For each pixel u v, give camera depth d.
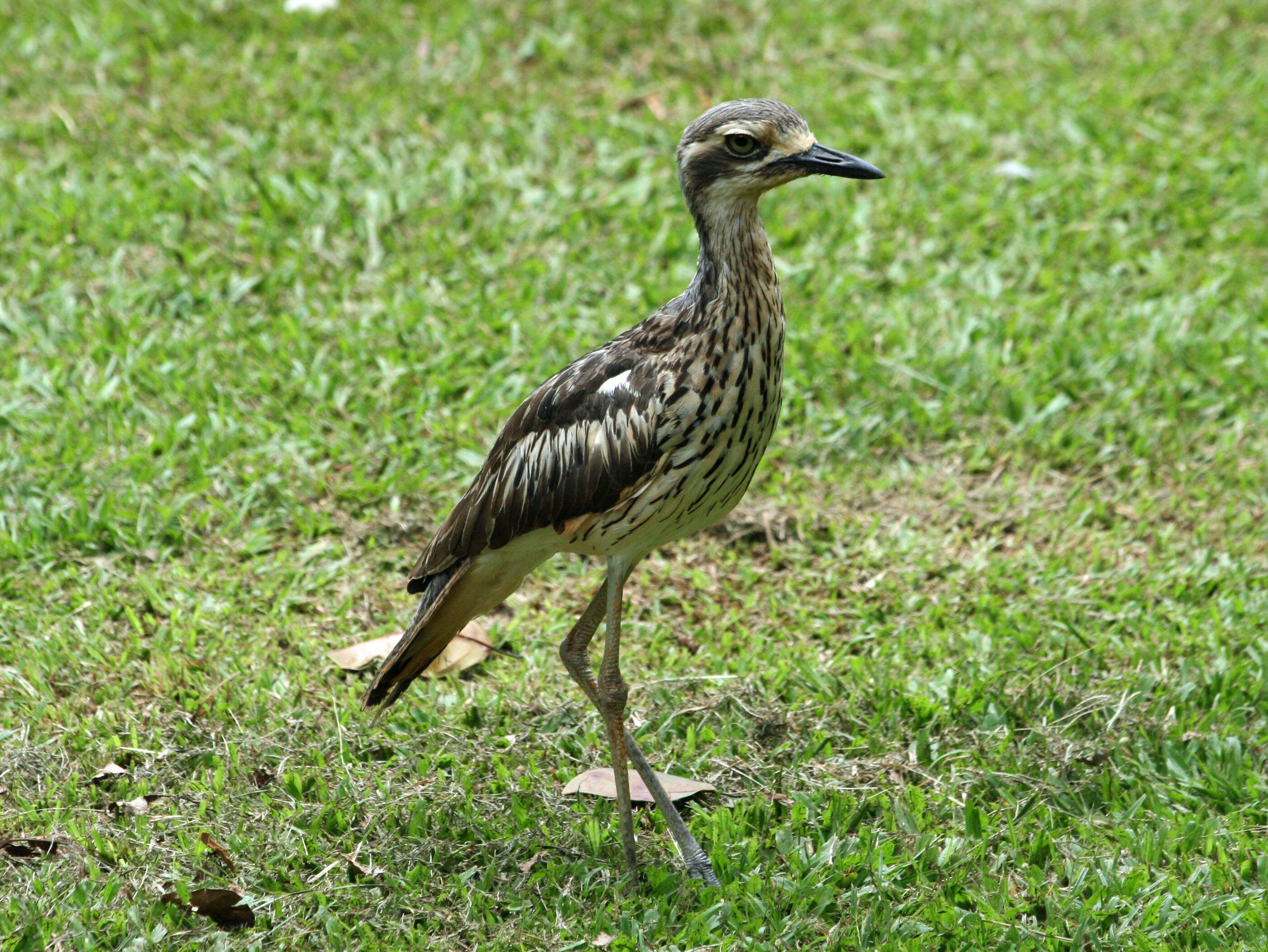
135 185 14.55
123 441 11.48
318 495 11.17
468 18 17.59
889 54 17.59
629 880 7.79
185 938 7.29
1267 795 8.31
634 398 7.54
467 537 8.15
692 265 13.85
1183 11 18.61
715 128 7.52
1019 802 8.37
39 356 12.41
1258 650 9.61
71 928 7.21
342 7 17.88
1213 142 15.83
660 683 9.40
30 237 13.77
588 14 17.70
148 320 12.93
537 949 7.28
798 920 7.44
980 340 12.96
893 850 7.91
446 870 7.91
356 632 9.94
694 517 7.85
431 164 14.95
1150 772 8.58
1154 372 12.61
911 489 11.59
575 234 14.20
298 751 8.74
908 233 14.48
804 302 13.53
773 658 9.74
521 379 12.22
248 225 13.97
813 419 12.09
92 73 16.52
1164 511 11.31
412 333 12.80
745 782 8.64
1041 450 11.88
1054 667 9.36
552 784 8.60
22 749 8.59
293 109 15.95
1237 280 13.70
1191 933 7.29
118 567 10.47
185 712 9.03
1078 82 17.00
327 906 7.54
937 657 9.69
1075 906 7.48
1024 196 14.88
